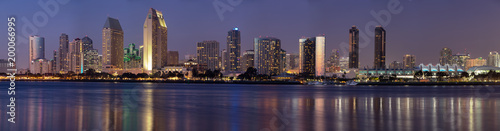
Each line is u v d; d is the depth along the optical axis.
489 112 83.44
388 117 74.38
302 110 89.31
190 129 59.78
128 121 68.25
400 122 67.31
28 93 169.00
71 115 77.25
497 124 64.50
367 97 143.38
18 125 63.28
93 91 194.62
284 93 179.62
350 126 62.91
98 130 58.31
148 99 129.62
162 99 129.38
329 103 110.69
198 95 158.25
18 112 83.00
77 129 59.28
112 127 61.16
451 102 113.69
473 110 87.94
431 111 85.62
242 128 61.12
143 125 63.28
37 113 80.81
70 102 112.62
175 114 80.31
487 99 129.00
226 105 104.19
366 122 67.44
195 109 92.06
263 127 62.06
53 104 104.62
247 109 92.25
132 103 110.38
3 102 111.94
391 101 118.94
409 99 129.38
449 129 59.56
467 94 168.50
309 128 60.94
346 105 103.06
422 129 59.84
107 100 122.38
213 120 70.44
